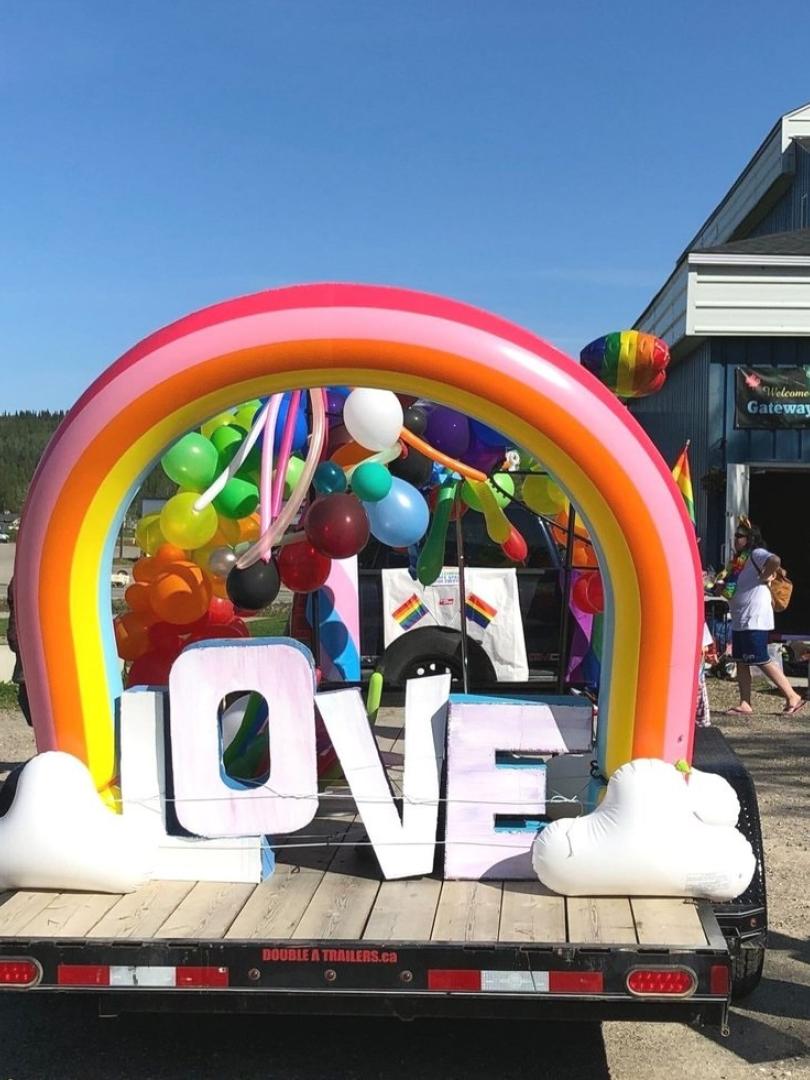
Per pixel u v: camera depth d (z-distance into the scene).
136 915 3.60
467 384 3.69
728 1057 4.02
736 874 3.62
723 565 14.00
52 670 3.90
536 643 7.72
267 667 3.88
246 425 5.03
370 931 3.44
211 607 5.13
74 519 3.82
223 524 4.83
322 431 4.38
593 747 4.01
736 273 13.88
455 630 7.61
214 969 3.38
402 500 4.84
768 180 20.92
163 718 3.93
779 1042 4.13
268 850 3.98
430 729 3.95
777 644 12.30
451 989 3.33
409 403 5.09
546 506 5.53
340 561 6.06
